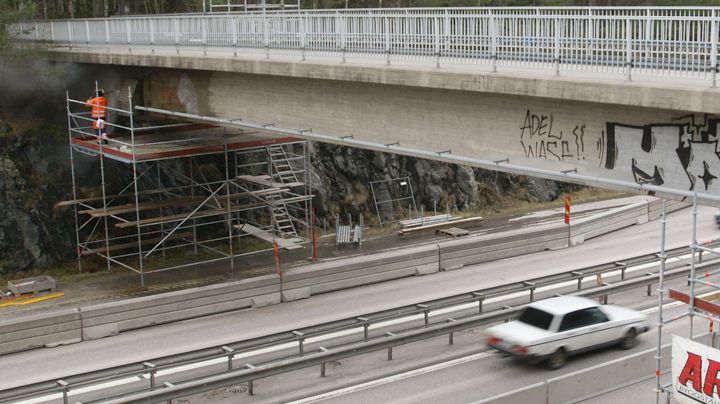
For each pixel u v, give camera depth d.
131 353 24.44
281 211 41.19
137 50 35.59
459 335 25.20
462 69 21.55
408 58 23.83
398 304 28.70
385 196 45.12
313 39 26.91
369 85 25.06
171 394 19.36
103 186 32.97
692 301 15.53
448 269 33.75
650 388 20.17
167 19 33.59
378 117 24.98
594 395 19.61
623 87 17.22
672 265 33.88
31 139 37.03
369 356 23.66
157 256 36.41
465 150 22.47
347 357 21.95
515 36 20.77
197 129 37.38
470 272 33.25
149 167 36.44
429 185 47.00
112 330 26.25
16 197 34.88
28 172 36.03
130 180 38.00
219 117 32.31
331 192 43.53
